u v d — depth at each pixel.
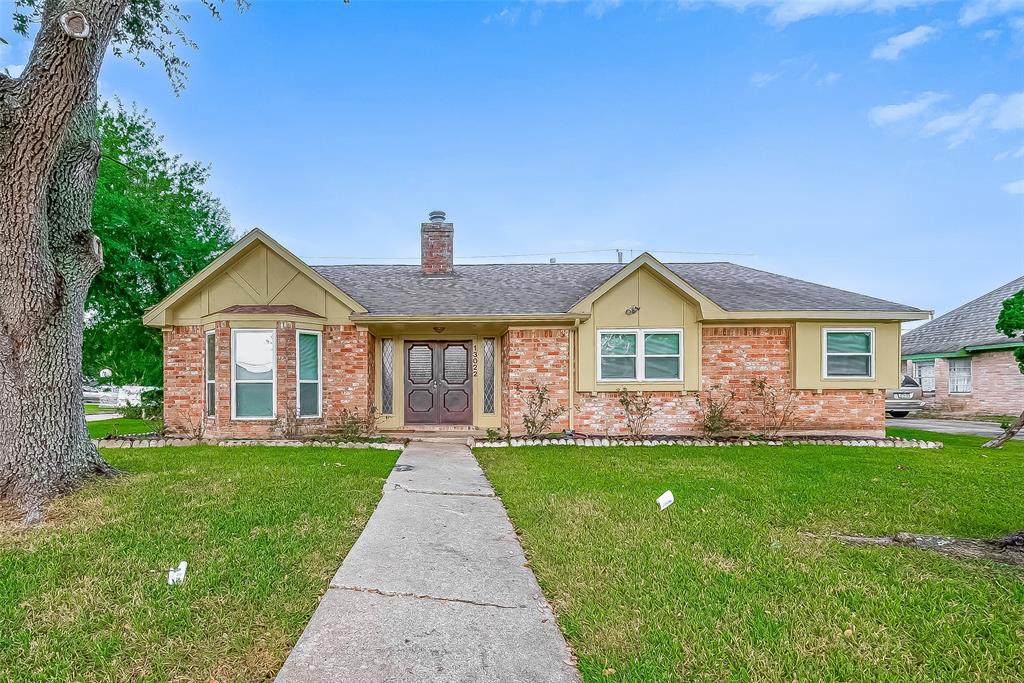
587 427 10.66
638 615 2.94
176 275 14.47
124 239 13.36
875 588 3.25
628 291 10.69
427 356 11.88
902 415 18.33
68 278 5.76
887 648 2.58
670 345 10.72
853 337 10.68
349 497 5.44
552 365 10.70
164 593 3.13
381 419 11.50
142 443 9.38
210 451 8.44
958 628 2.75
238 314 9.73
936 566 3.64
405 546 4.11
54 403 5.56
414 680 2.34
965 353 17.91
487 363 11.85
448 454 8.50
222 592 3.16
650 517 4.84
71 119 5.18
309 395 10.41
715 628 2.78
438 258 13.59
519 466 7.41
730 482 6.35
